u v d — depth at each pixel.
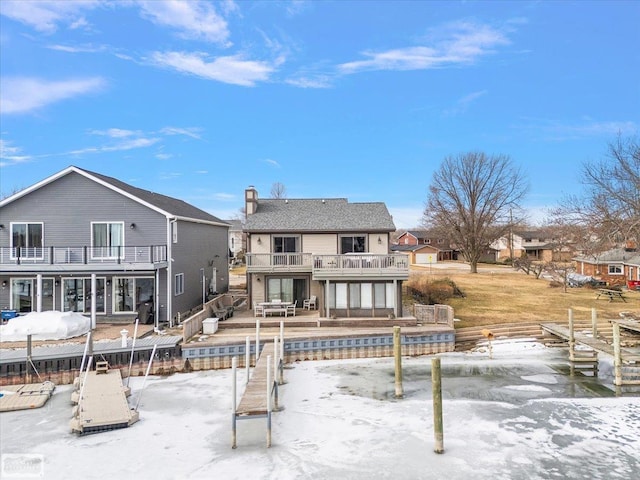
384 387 15.26
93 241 22.00
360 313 22.09
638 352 17.91
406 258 21.67
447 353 19.70
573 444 10.55
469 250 46.06
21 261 21.48
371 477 9.02
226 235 35.03
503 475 9.09
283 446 10.59
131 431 11.57
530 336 21.56
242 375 16.70
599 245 21.44
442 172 46.56
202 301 27.83
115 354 16.52
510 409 12.91
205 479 9.02
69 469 9.48
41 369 15.55
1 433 11.45
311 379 16.25
